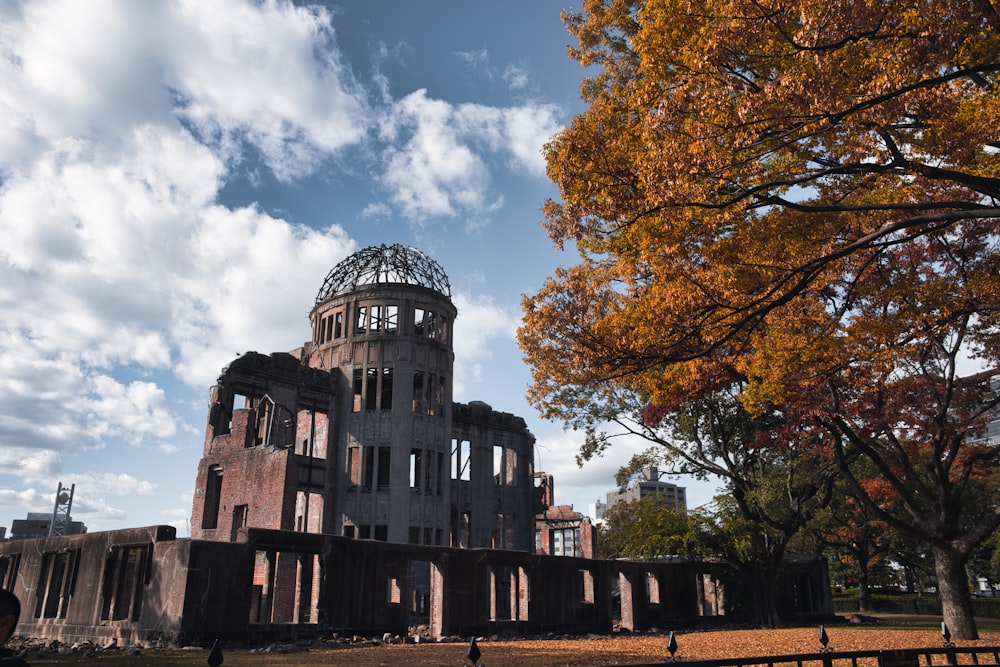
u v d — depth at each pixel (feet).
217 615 62.03
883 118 32.68
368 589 72.95
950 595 70.23
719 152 34.76
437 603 77.20
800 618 124.88
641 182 39.88
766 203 39.24
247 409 120.57
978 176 35.19
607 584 94.73
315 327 149.18
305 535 69.15
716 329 45.83
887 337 52.54
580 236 47.96
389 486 131.13
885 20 32.09
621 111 44.47
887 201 43.93
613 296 50.21
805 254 42.22
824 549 191.93
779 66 34.94
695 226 41.60
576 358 48.93
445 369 143.84
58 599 80.64
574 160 41.96
